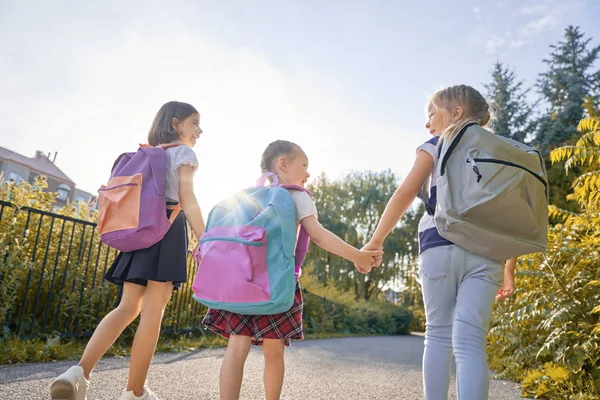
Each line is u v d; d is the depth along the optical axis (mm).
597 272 3637
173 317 5961
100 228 2166
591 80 23312
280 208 1957
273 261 1887
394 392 3531
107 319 2146
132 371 2102
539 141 21234
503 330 4465
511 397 3393
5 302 3812
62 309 4555
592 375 3312
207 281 1899
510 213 1745
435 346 1879
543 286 3891
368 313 17359
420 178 1977
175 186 2275
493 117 2279
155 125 2469
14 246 4000
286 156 2326
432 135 2211
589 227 3848
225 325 2094
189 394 2842
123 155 2328
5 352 3385
